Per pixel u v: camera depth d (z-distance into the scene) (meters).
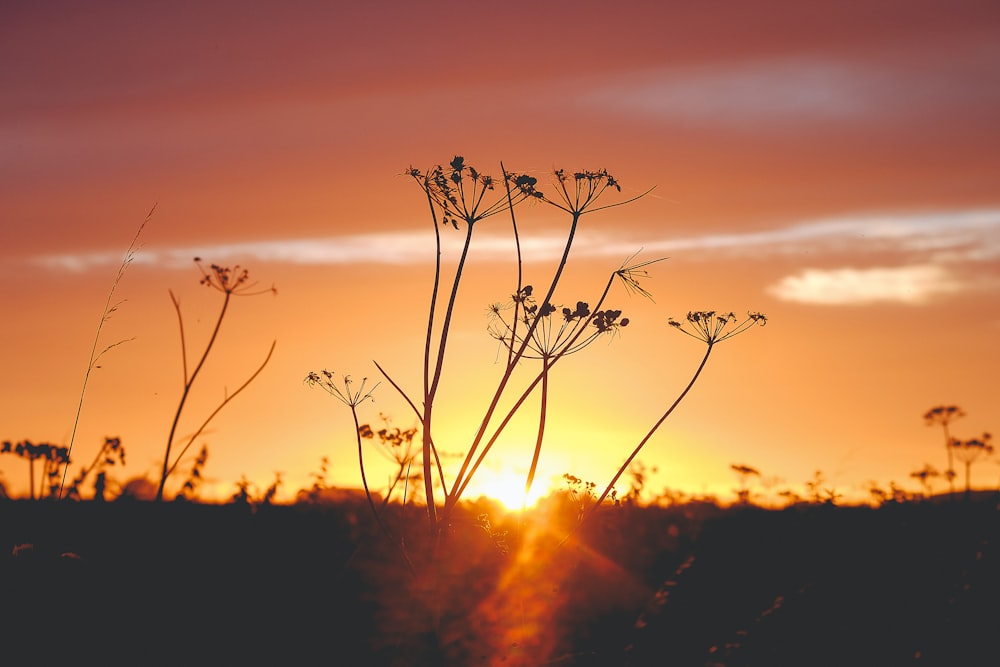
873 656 8.92
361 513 12.18
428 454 9.23
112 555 9.38
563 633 9.41
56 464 9.54
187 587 9.27
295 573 9.93
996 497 12.41
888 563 10.85
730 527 12.67
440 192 9.52
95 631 8.29
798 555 11.49
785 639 9.23
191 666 8.14
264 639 8.70
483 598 8.98
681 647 9.15
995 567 10.16
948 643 9.01
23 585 8.46
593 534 11.82
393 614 8.79
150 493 10.98
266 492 12.71
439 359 9.38
